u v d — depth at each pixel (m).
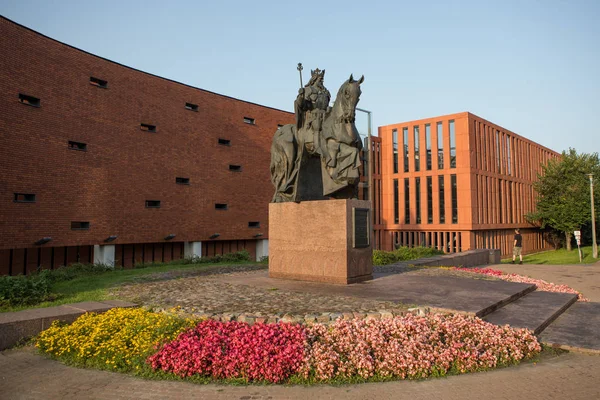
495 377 6.29
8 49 20.52
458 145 43.72
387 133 49.59
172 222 28.70
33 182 21.45
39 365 6.86
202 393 5.70
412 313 8.36
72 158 23.31
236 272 15.61
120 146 25.88
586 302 12.22
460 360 6.61
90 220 24.08
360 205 12.15
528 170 57.28
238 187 33.41
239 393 5.70
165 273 15.52
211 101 31.83
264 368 6.09
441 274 14.85
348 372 6.17
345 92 11.81
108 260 25.02
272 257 12.97
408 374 6.25
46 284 10.82
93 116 24.50
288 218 12.67
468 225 42.59
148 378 6.24
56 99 22.64
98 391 5.80
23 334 7.89
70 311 8.66
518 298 11.40
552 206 49.84
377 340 6.72
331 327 7.34
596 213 48.59
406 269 16.61
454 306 9.05
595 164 49.88
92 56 24.59
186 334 6.95
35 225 21.47
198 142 30.73
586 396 5.56
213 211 31.48
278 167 13.11
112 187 25.33
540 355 7.38
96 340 7.15
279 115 37.03
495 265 26.83
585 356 7.34
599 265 27.19
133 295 10.61
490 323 8.14
